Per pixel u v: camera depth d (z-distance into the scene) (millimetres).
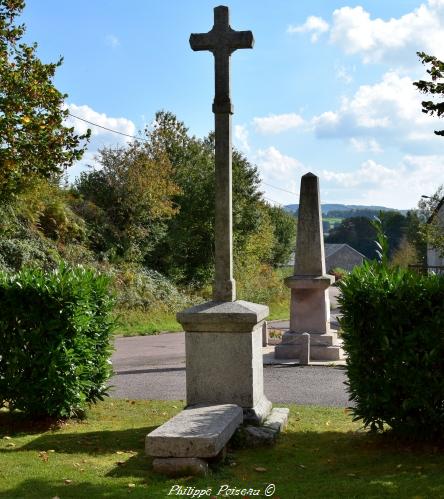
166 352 15961
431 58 8727
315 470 5895
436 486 5199
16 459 6168
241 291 30828
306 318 14297
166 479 5562
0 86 10508
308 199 14445
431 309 6426
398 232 67688
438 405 6484
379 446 6637
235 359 7230
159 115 36125
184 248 31844
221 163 7504
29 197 21078
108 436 7238
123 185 28312
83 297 7871
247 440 6703
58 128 10906
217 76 7578
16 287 7750
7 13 11008
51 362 7613
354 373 6828
